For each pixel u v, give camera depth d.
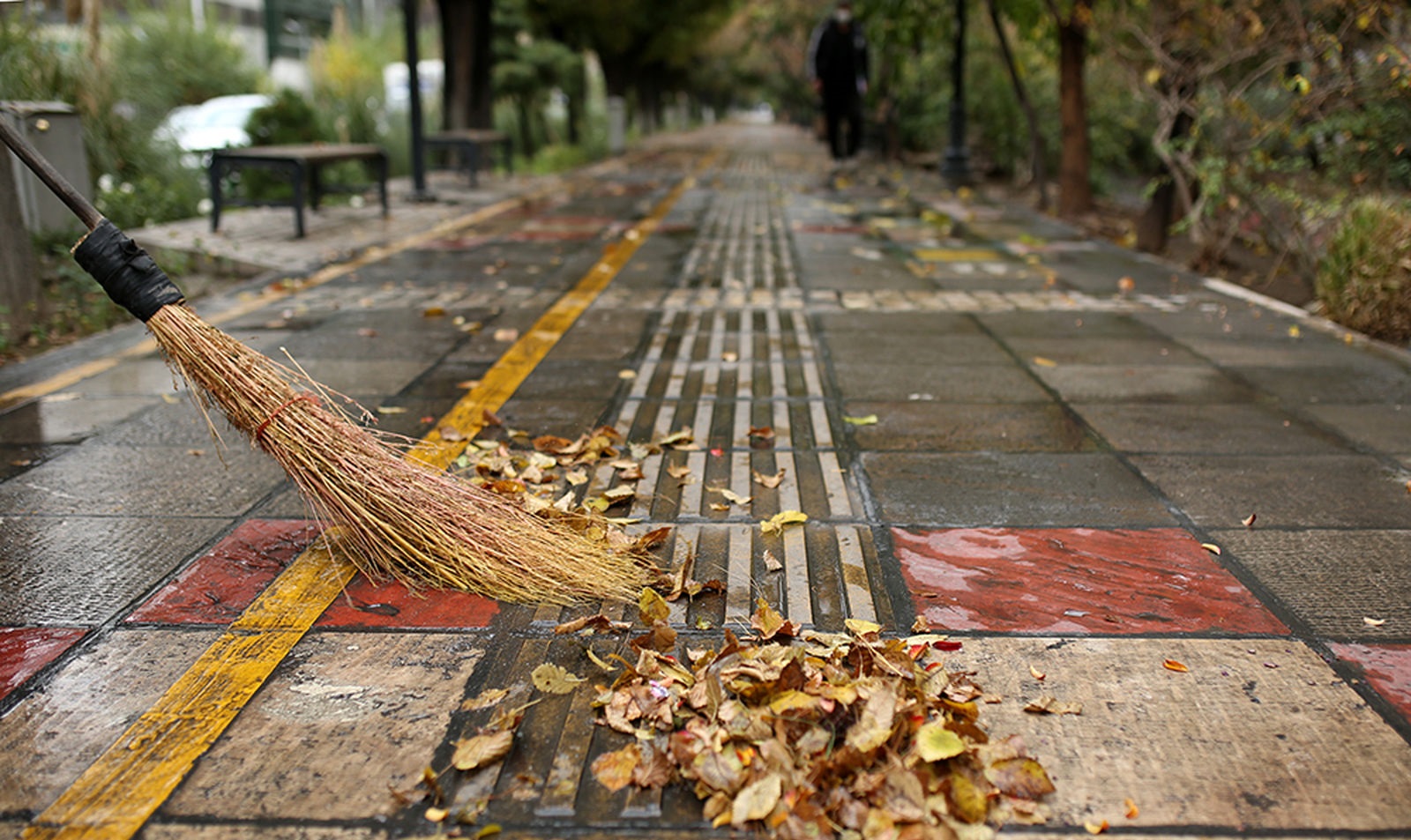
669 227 11.17
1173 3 8.81
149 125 11.84
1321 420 4.63
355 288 7.66
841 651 2.62
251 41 37.09
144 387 5.10
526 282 7.95
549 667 2.58
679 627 2.86
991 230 11.10
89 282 6.65
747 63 55.41
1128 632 2.83
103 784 2.22
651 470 4.01
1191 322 6.61
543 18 24.70
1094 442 4.33
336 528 3.38
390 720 2.43
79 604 2.97
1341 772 2.26
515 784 2.21
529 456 4.11
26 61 10.32
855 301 7.30
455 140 15.41
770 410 4.77
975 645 2.75
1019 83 13.23
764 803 2.08
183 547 3.33
